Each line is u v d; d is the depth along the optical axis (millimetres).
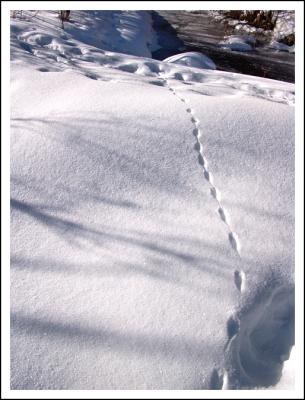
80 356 1562
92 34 5949
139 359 1554
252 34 9578
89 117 2686
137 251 1927
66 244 1977
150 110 2770
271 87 3801
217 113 2785
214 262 1886
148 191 2230
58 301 1736
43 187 2256
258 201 2199
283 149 2555
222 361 1561
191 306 1716
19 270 1859
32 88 3096
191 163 2400
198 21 10742
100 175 2316
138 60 4141
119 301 1733
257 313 1764
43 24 5191
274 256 1938
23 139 2527
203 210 2129
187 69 4113
